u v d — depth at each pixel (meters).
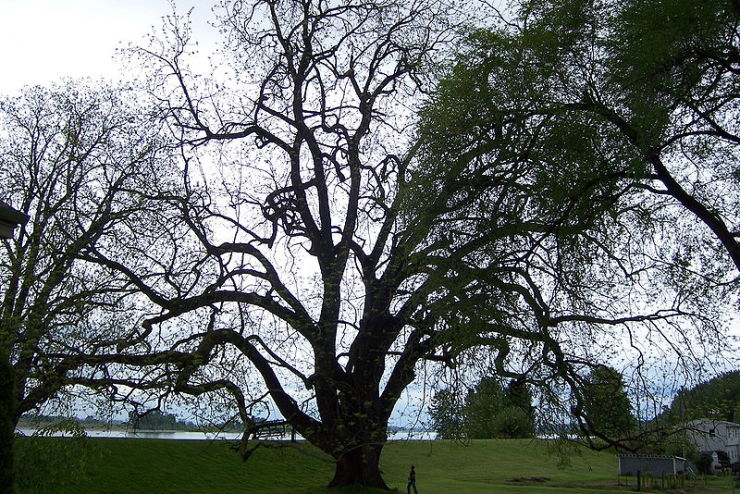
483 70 13.96
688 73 11.63
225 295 19.30
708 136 13.12
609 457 60.88
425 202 13.60
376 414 19.95
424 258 13.52
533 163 13.02
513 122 13.38
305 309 20.16
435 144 13.86
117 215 18.12
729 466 47.69
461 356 13.24
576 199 12.43
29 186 18.77
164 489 30.09
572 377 13.96
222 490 32.03
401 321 16.95
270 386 20.42
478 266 12.95
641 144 11.47
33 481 12.84
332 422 20.31
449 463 52.31
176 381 16.44
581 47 13.16
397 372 19.62
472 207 13.40
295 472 38.41
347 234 21.30
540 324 13.24
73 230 17.77
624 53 12.09
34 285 15.48
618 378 14.01
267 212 21.86
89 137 19.66
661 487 39.66
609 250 13.49
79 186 18.61
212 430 17.06
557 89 13.34
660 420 13.91
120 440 34.25
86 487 26.83
